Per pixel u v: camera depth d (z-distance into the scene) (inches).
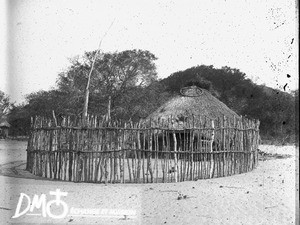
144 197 213.2
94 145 272.5
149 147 277.4
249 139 343.6
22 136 898.1
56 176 285.3
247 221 169.6
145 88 948.6
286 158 480.4
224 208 194.1
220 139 309.0
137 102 906.7
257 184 260.1
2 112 893.8
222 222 168.7
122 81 932.6
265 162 414.9
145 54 966.4
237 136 326.0
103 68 927.7
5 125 892.0
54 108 862.5
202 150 298.7
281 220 171.8
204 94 509.7
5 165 398.6
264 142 759.1
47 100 877.2
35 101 879.1
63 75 895.1
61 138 284.0
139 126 278.5
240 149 327.3
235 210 189.3
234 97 983.0
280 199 212.2
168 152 281.6
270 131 786.8
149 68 970.1
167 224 164.1
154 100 929.5
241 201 208.7
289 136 732.0
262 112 829.8
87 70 916.0
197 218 173.8
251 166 346.9
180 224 164.4
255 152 363.3
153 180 278.8
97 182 268.5
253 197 217.8
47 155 294.7
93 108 887.1
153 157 294.2
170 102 503.8
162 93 957.2
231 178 293.9
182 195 222.4
